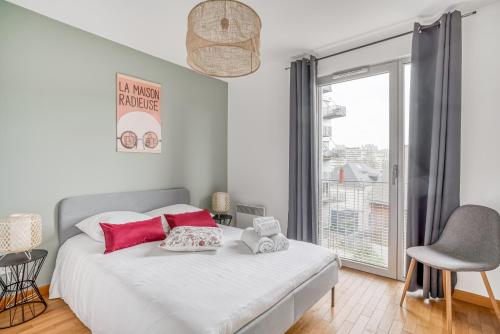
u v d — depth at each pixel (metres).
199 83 3.71
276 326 1.50
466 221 2.14
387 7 2.23
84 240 2.32
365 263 2.95
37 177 2.29
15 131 2.18
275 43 2.89
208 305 1.31
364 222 2.97
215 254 2.06
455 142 2.23
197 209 3.05
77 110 2.53
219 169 4.03
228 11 1.68
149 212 2.97
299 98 3.19
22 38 2.21
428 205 2.32
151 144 3.14
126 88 2.90
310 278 1.87
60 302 2.22
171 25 2.48
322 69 3.19
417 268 2.46
